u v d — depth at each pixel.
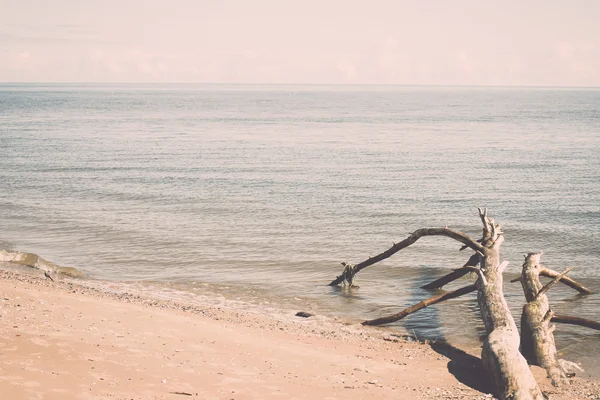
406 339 18.50
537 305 18.08
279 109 183.88
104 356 12.34
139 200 41.50
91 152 68.25
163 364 12.49
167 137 88.88
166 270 26.06
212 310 19.88
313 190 45.81
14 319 14.00
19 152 67.00
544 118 133.88
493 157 65.94
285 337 17.03
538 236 32.16
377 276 25.72
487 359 14.52
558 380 15.10
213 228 33.62
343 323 20.00
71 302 17.00
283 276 25.52
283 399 11.49
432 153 70.25
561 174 53.41
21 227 33.38
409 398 12.62
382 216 37.16
